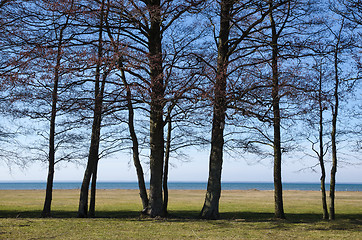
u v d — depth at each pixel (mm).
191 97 15695
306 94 16344
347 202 42781
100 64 15008
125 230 13625
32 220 16094
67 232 12891
